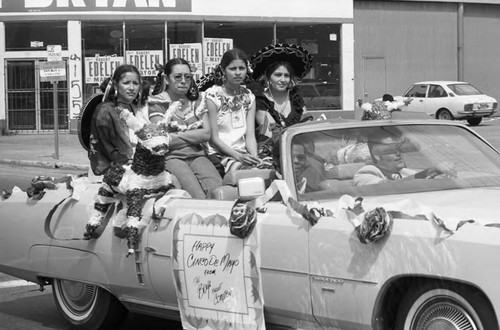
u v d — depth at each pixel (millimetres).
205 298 5324
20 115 29719
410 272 4336
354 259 4559
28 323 7152
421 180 5492
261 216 5062
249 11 30781
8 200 7047
